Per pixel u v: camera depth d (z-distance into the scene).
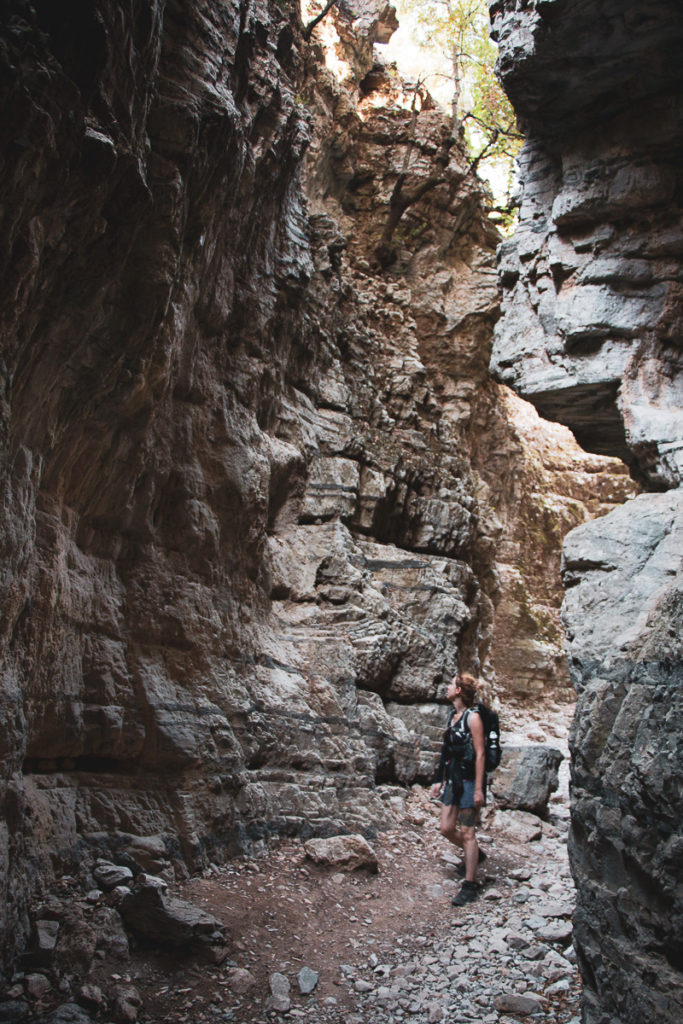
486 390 15.11
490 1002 4.26
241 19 6.04
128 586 5.69
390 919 5.35
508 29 5.18
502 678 15.52
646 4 4.50
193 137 4.88
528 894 5.97
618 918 3.60
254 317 7.55
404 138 13.52
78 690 4.96
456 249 14.43
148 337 4.90
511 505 16.56
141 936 4.22
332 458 9.59
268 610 7.89
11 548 3.85
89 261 4.16
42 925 3.99
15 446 4.10
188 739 5.50
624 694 3.87
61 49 3.44
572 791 4.08
